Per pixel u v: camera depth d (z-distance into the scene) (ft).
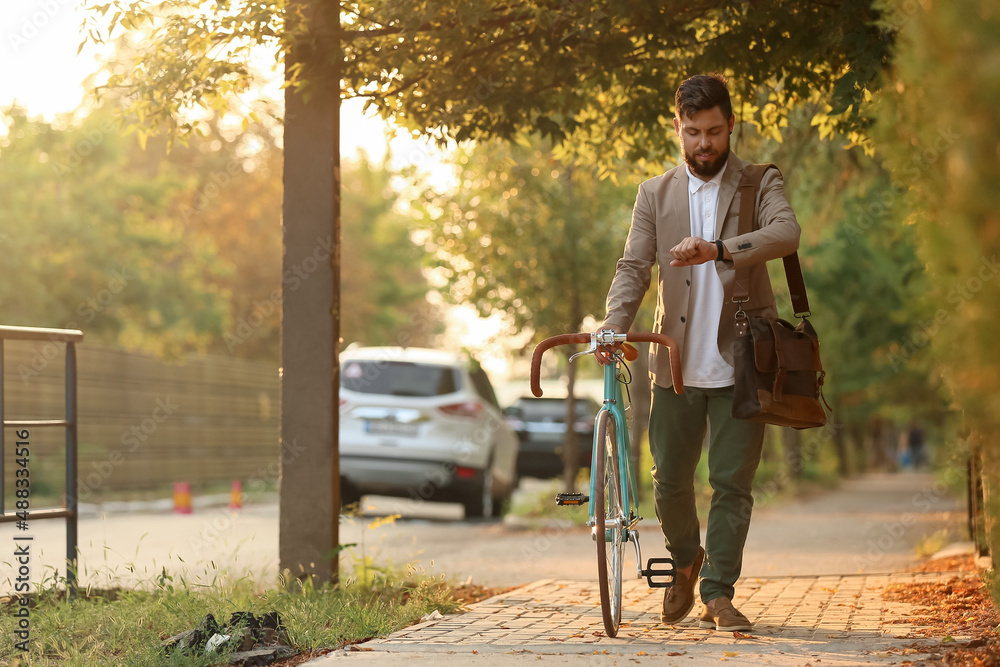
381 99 28.25
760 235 19.79
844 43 24.57
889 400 118.93
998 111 12.65
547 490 67.72
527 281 60.23
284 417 27.45
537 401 90.68
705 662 17.60
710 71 26.78
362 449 59.62
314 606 23.21
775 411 19.77
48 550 42.39
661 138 31.91
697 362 21.27
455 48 26.63
